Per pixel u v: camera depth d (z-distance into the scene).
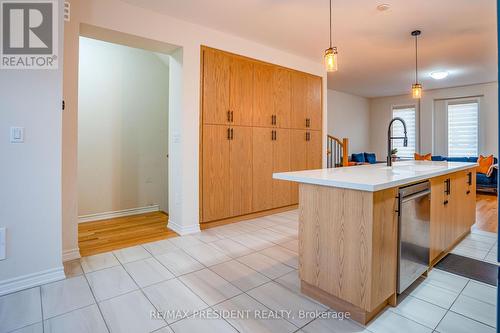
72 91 2.62
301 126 4.80
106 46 4.17
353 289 1.70
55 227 2.24
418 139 8.14
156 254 2.80
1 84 2.01
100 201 4.18
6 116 2.03
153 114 4.65
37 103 2.14
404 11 3.15
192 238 3.29
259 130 4.18
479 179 6.43
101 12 2.79
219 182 3.75
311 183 1.85
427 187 2.24
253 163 4.12
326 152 5.29
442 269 2.47
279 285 2.18
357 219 1.67
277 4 2.99
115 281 2.24
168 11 3.13
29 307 1.87
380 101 8.99
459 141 7.41
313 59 4.88
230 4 2.99
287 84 4.55
